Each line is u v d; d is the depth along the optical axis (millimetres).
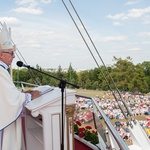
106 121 2404
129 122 5090
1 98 2547
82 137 4652
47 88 3307
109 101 35188
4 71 2596
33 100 2873
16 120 2746
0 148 2633
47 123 2748
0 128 2543
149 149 4820
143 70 44188
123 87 42344
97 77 44469
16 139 2773
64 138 2838
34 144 3383
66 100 2801
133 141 5004
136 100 38875
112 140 3350
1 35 2723
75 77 43344
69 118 2850
